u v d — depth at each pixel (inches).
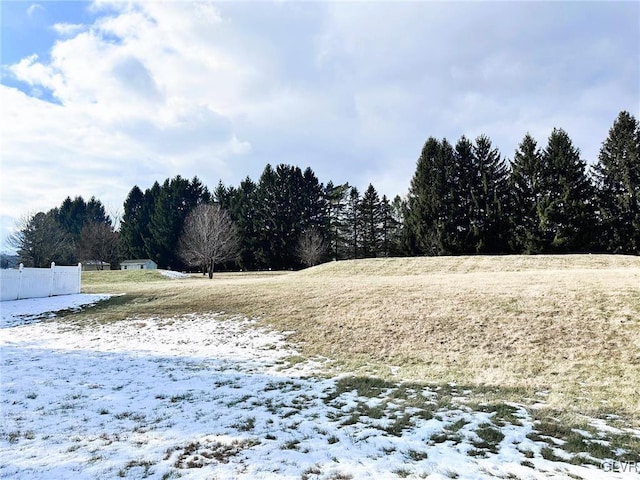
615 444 179.2
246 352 395.2
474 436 189.0
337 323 477.4
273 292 684.7
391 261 1195.9
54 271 781.9
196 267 2287.2
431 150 1867.6
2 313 608.7
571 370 298.2
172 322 545.0
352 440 184.5
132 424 203.6
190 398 251.4
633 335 346.9
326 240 2273.6
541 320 408.5
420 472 151.7
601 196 1550.2
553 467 156.5
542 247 1503.4
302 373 318.7
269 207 2301.9
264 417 216.7
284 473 149.9
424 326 434.9
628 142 1512.1
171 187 2469.2
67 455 164.2
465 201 1756.9
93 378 298.2
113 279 1499.8
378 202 2381.9
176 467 154.1
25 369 322.3
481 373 305.4
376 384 284.2
